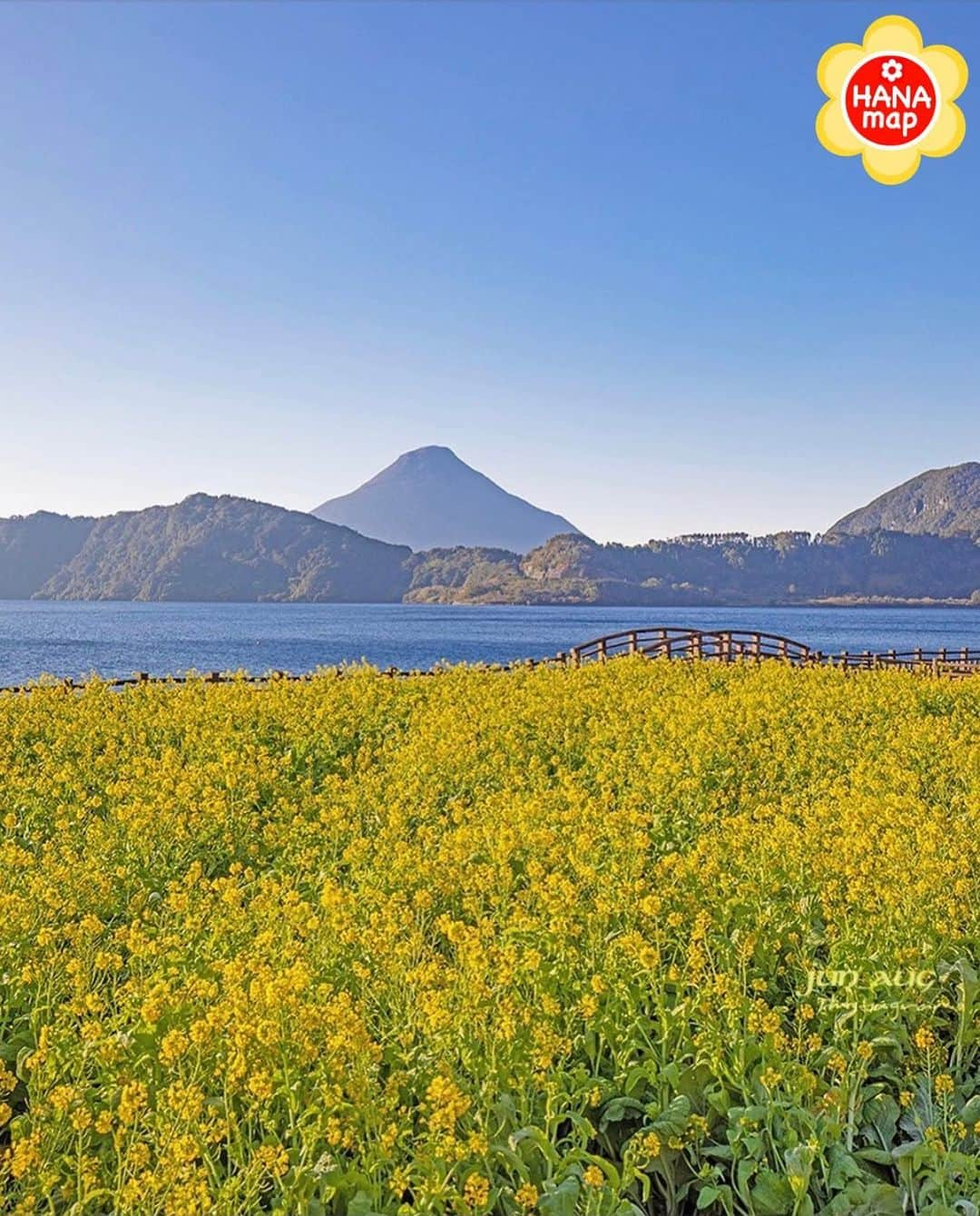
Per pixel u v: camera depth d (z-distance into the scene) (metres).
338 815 9.96
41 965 6.32
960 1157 4.88
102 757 13.23
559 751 14.45
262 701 17.66
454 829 10.05
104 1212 4.50
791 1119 5.20
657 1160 5.25
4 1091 4.84
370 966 6.06
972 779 11.40
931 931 6.52
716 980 5.63
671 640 33.91
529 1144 4.90
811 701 18.75
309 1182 4.48
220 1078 4.97
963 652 39.28
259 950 6.19
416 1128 5.04
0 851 8.41
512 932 6.54
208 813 9.91
